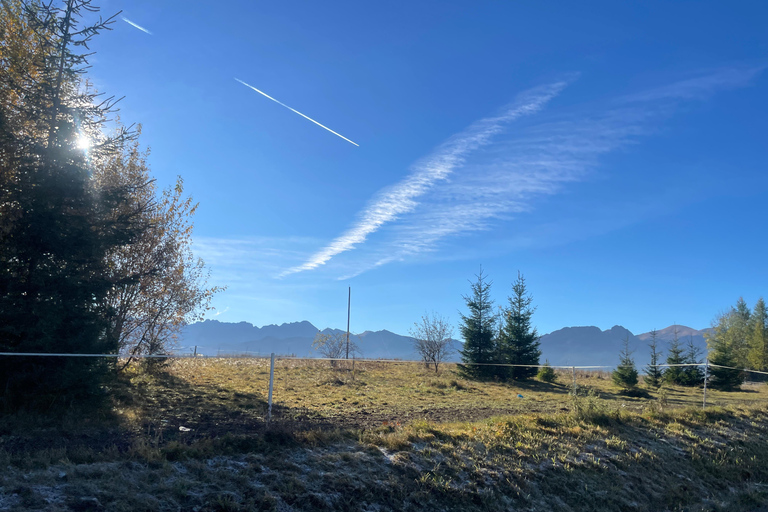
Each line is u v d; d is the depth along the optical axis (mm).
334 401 15195
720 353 32500
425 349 33062
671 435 13719
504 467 9703
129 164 16281
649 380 32406
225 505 6207
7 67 10703
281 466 7492
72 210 9938
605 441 12234
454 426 11562
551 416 13516
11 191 9406
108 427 8617
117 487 5973
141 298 15906
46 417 8570
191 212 17516
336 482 7496
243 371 22062
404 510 7551
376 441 9398
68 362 9070
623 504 9758
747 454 13633
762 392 30234
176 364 17578
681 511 10062
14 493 5406
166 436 8297
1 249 9359
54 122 9914
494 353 31734
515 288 34125
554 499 9258
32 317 9039
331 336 34031
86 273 10219
